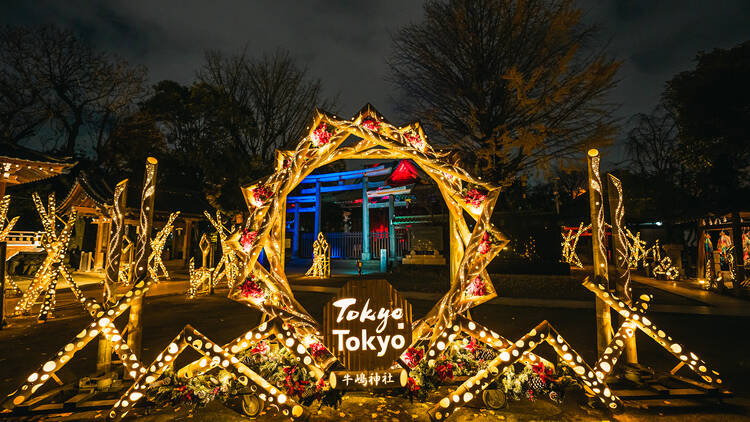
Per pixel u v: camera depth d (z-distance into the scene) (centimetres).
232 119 2061
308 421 296
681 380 345
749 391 351
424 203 1620
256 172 2025
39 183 1781
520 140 1109
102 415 301
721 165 1507
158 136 2189
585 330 606
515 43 1209
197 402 320
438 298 941
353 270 1788
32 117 1962
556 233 1306
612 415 301
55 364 296
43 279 714
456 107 1279
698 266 1243
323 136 362
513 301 873
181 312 777
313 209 2497
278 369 349
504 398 313
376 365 316
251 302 325
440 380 345
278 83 2106
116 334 315
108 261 356
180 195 1903
